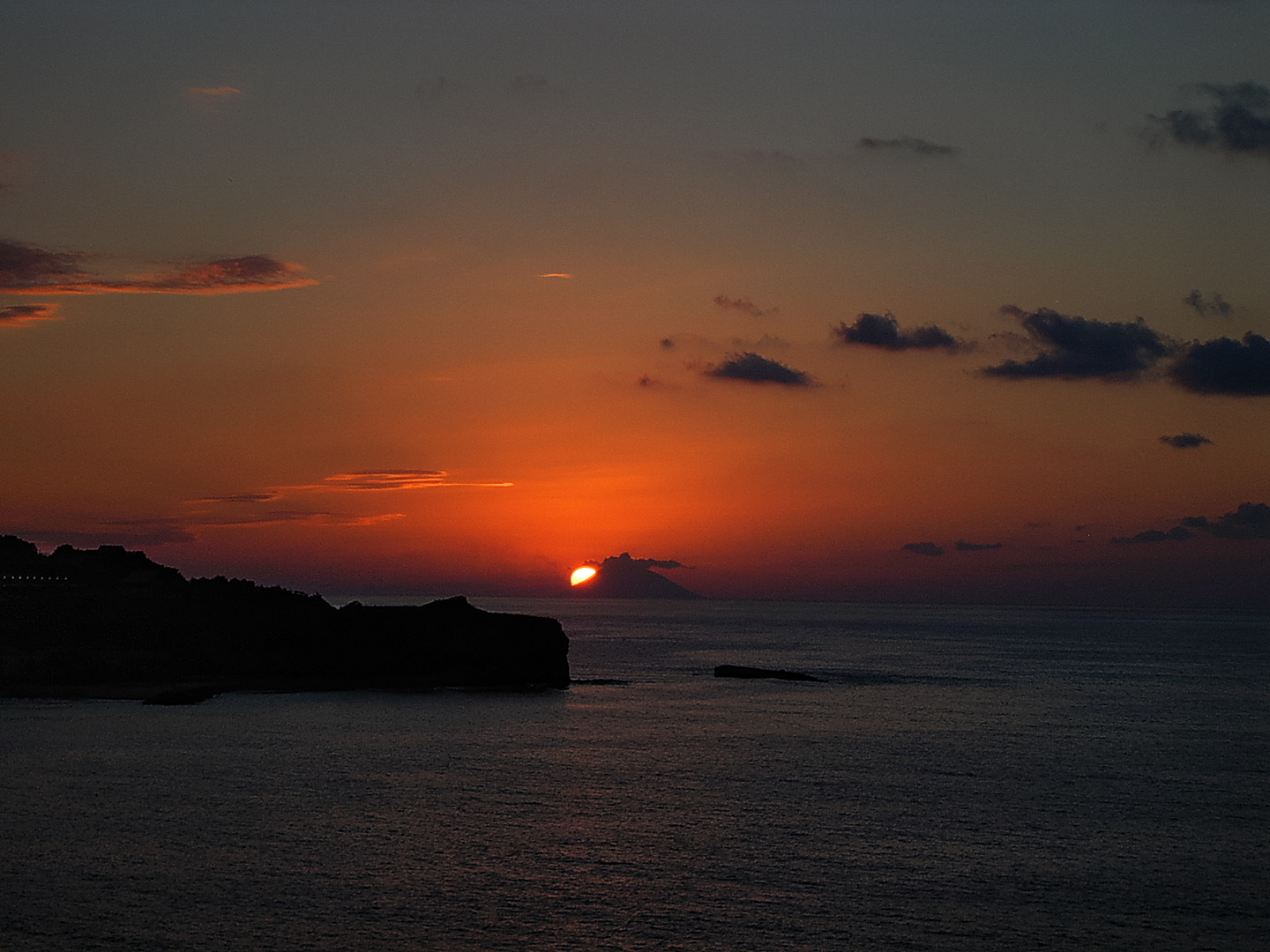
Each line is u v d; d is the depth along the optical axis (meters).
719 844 56.31
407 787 68.56
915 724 103.94
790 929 44.28
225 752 78.56
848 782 73.44
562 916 45.06
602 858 53.44
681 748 86.75
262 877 48.84
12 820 57.12
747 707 115.81
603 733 94.94
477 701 116.62
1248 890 50.56
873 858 54.59
